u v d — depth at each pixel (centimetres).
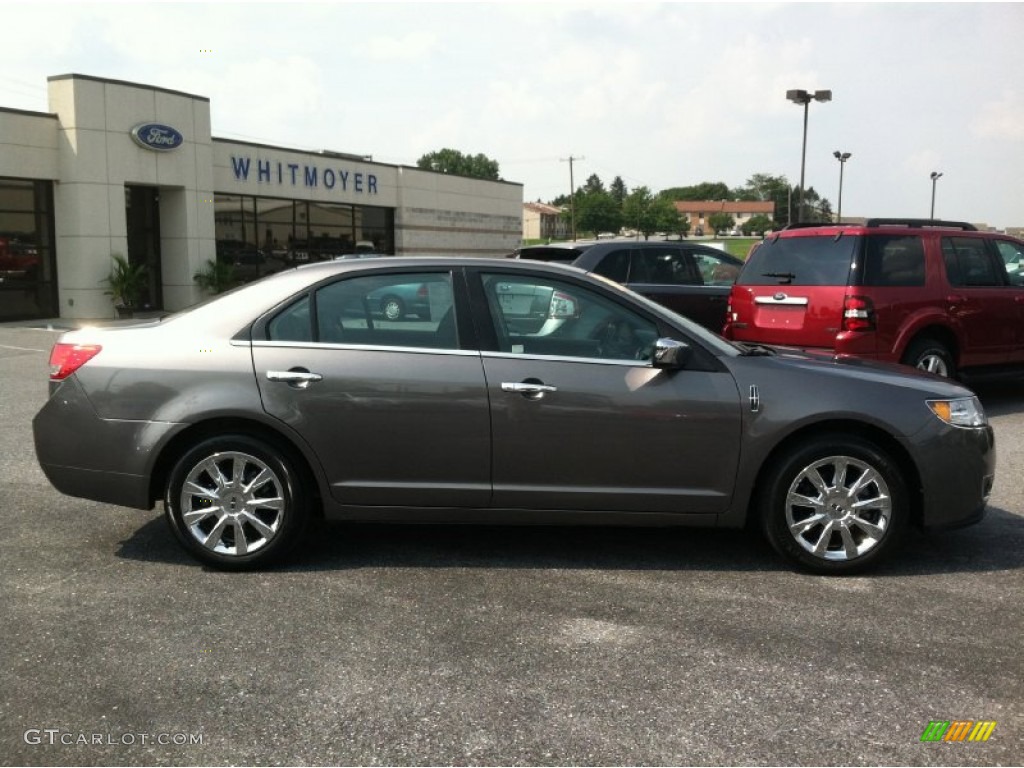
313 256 2823
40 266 2041
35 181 2011
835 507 466
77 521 552
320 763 297
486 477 464
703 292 1055
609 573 471
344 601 430
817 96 2316
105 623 402
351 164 2925
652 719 324
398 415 459
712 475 464
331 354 462
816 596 440
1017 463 714
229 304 477
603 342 472
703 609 423
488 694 341
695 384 462
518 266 479
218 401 455
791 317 829
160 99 2167
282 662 366
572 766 295
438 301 472
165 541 517
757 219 9981
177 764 296
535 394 457
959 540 531
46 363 1303
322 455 460
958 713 330
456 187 3531
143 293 2273
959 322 846
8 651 374
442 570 473
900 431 461
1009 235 927
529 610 421
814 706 334
